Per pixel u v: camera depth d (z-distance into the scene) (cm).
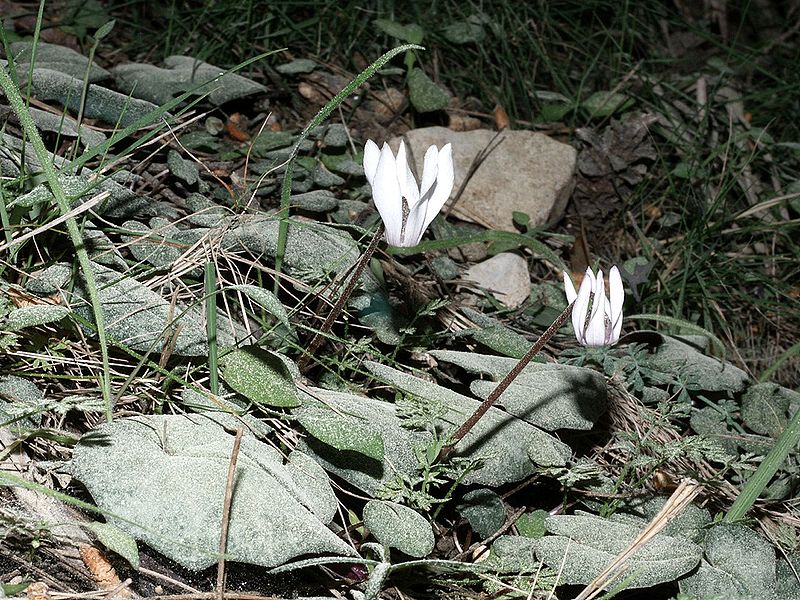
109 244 55
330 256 58
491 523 53
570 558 51
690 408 60
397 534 50
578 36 99
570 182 73
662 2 110
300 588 50
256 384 52
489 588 51
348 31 86
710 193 79
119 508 47
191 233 57
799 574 54
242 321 57
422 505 51
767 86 103
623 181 77
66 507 49
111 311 53
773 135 93
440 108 76
